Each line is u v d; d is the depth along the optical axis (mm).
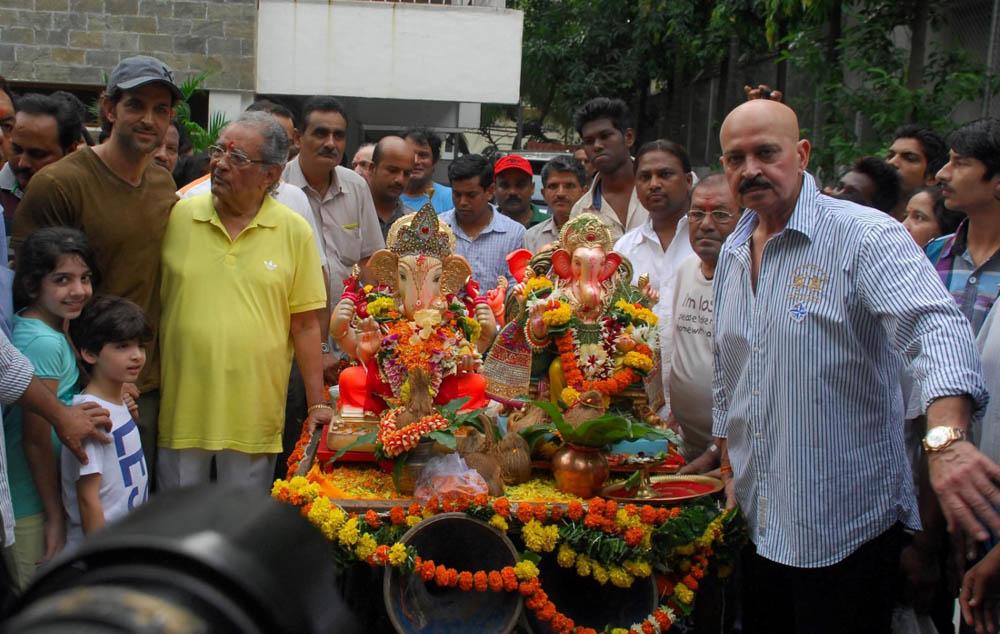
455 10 10219
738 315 3137
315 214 5168
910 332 2594
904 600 3404
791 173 2852
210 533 581
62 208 3584
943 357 2432
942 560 3518
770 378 2930
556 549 3275
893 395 2928
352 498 3283
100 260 3668
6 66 9727
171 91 3623
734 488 3240
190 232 3842
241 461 3855
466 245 5668
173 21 9859
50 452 3363
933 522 3275
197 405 3797
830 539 2844
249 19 9938
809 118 10094
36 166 4340
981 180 3480
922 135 5332
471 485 3184
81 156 3658
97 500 3336
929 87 8211
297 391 4891
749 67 12797
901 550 3330
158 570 542
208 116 10172
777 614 3264
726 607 3707
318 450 3629
